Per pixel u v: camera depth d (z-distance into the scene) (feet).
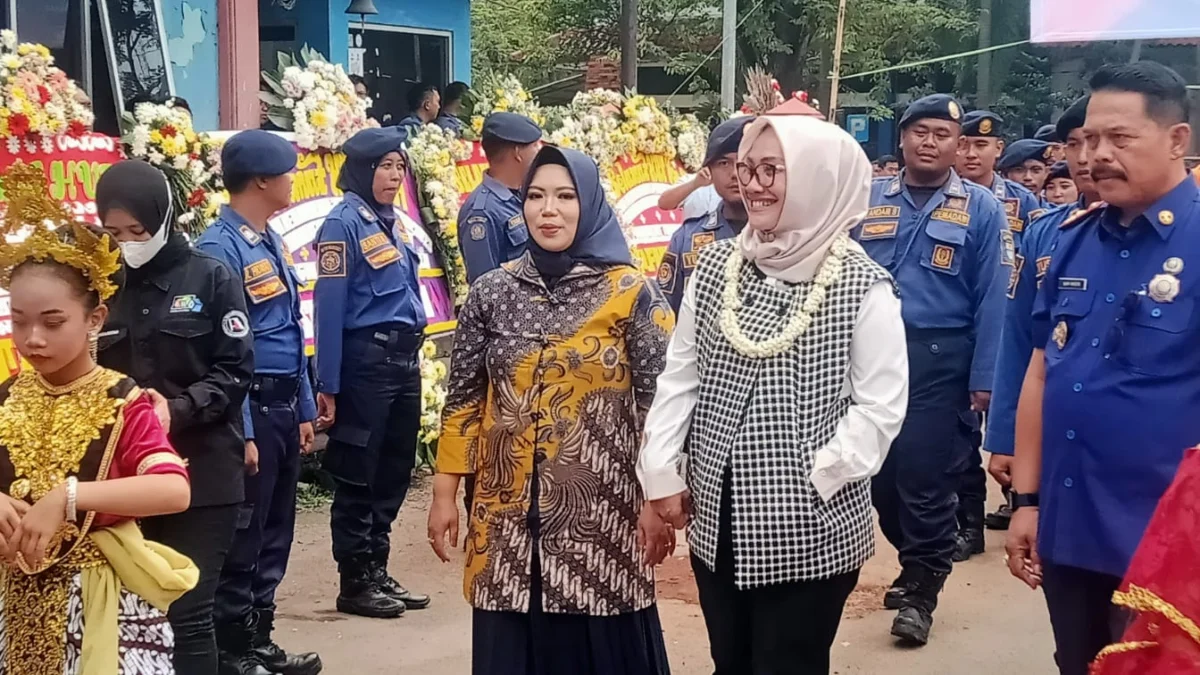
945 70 70.33
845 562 10.27
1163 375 9.52
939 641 16.52
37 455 9.22
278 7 43.68
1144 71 9.61
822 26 65.72
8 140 17.63
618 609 11.40
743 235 10.90
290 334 14.83
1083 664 10.32
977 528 20.90
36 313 9.11
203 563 12.06
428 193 24.76
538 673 11.46
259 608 14.87
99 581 9.29
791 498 10.11
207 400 11.79
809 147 10.16
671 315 11.76
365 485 17.10
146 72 28.45
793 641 10.38
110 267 9.34
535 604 11.40
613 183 30.14
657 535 10.91
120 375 9.63
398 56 46.83
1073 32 16.93
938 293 16.53
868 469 10.03
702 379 10.69
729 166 17.12
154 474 9.23
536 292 11.54
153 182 11.74
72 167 18.57
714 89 69.31
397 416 17.54
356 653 15.80
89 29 26.94
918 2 69.15
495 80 27.81
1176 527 7.16
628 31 50.19
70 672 9.23
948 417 16.44
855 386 10.20
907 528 16.46
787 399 10.20
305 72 22.88
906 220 16.98
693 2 68.64
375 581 17.42
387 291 17.19
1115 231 10.02
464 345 11.82
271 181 14.69
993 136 23.62
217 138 20.75
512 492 11.39
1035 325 10.79
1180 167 9.77
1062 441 10.09
